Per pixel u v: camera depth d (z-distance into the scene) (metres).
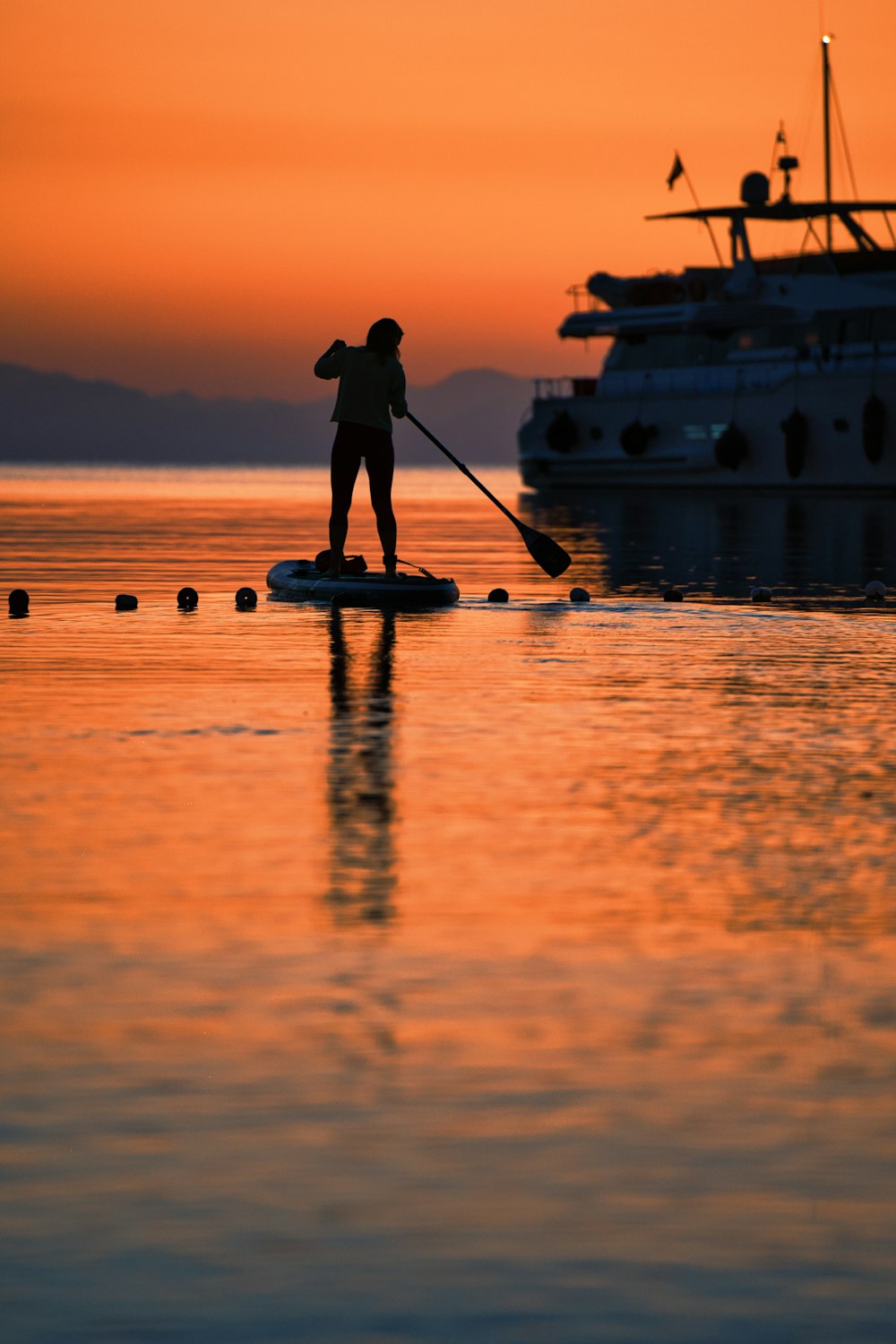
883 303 101.88
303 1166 6.16
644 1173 6.12
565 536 62.22
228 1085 6.91
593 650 24.34
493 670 21.69
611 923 9.52
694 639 26.08
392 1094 6.83
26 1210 5.80
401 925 9.39
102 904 9.78
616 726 17.14
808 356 104.69
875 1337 5.04
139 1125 6.50
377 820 12.34
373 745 15.78
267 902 9.86
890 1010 7.97
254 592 31.58
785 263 107.19
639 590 36.50
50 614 29.75
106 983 8.25
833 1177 6.09
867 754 15.55
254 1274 5.38
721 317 105.62
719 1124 6.57
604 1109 6.70
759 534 63.16
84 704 18.30
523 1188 5.98
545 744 15.96
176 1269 5.41
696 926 9.45
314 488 189.75
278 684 20.14
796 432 103.00
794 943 9.12
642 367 114.25
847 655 23.95
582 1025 7.71
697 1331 5.07
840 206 105.94
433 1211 5.81
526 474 123.94
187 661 22.44
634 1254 5.53
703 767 14.80
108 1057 7.22
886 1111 6.71
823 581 39.88
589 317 114.12
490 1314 5.14
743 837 11.90
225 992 8.12
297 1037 7.50
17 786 13.53
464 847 11.46
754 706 18.67
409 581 31.95
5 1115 6.60
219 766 14.53
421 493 178.25
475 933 9.26
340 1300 5.22
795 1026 7.73
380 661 22.59
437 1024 7.70
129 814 12.46
